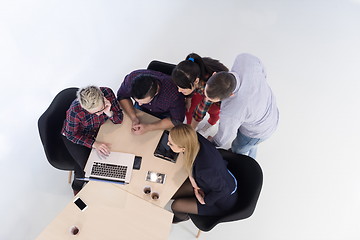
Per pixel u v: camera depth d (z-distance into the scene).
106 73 3.27
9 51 3.28
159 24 3.70
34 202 2.53
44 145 1.94
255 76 1.74
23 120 2.89
